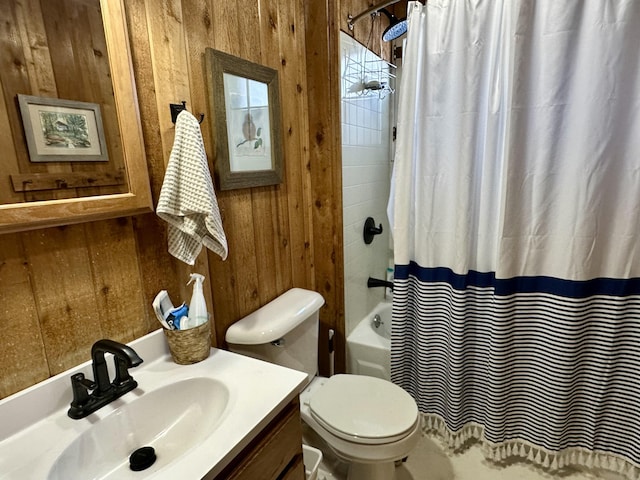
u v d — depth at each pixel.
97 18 0.84
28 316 0.79
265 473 0.86
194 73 1.12
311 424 1.41
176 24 1.05
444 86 1.42
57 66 0.78
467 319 1.53
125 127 0.90
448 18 1.36
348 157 1.84
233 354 1.09
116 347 0.79
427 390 1.70
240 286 1.36
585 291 1.31
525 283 1.41
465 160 1.39
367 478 1.39
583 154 1.23
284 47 1.51
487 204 1.41
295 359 1.45
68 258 0.85
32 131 0.75
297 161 1.65
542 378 1.44
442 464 1.62
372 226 2.24
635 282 1.28
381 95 2.27
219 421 0.81
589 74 1.18
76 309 0.87
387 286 2.24
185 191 0.99
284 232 1.60
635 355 1.33
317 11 1.59
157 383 0.94
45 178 0.77
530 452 1.55
